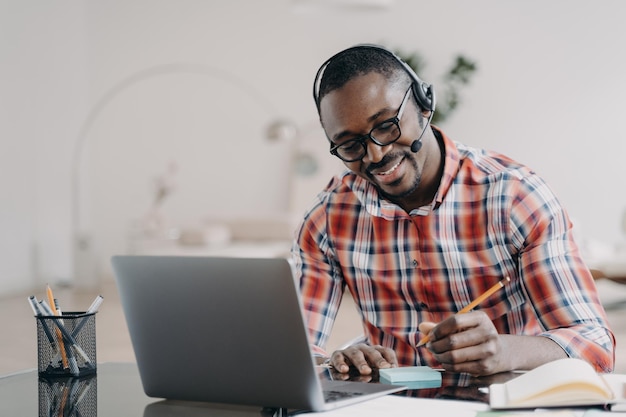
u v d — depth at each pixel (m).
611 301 5.91
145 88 8.53
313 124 8.34
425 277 1.75
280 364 1.13
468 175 1.73
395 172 1.59
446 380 1.34
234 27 8.44
